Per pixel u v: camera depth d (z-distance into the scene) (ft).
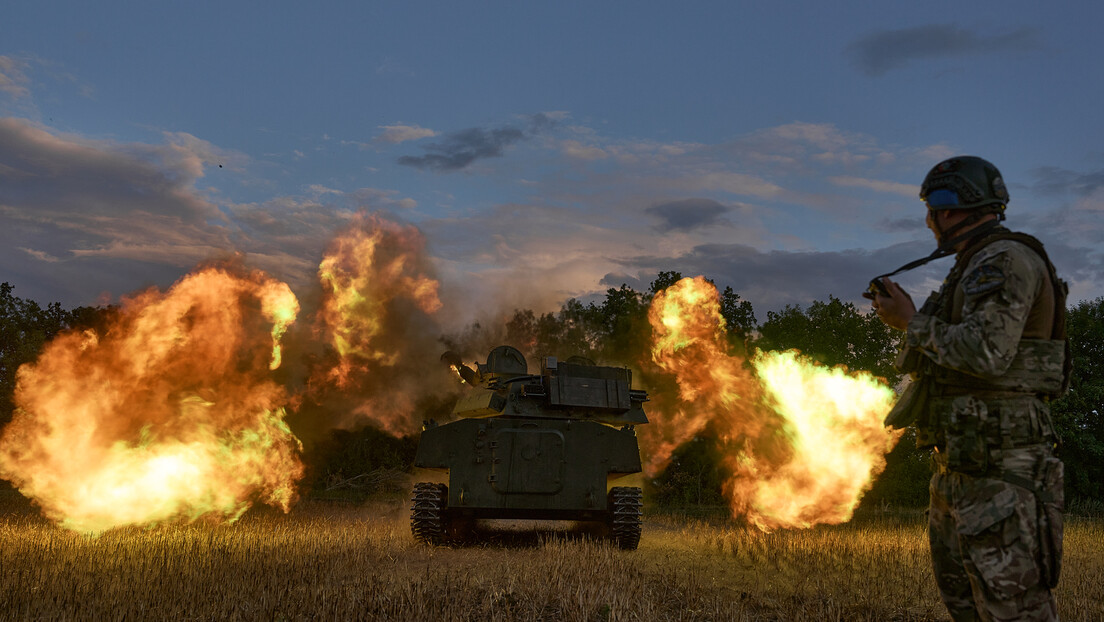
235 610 22.34
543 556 33.88
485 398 45.96
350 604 22.75
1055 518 11.44
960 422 11.89
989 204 12.53
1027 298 11.38
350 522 54.13
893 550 35.81
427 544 41.16
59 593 23.41
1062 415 104.22
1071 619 22.77
